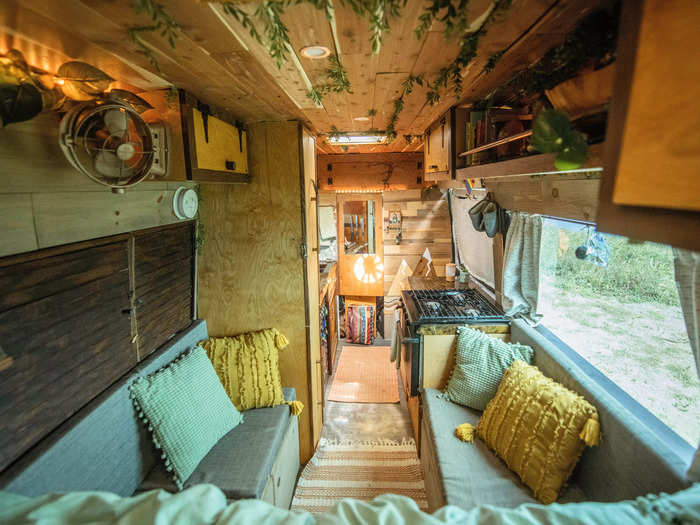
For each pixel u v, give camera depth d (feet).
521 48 4.26
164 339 7.18
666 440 4.83
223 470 6.09
